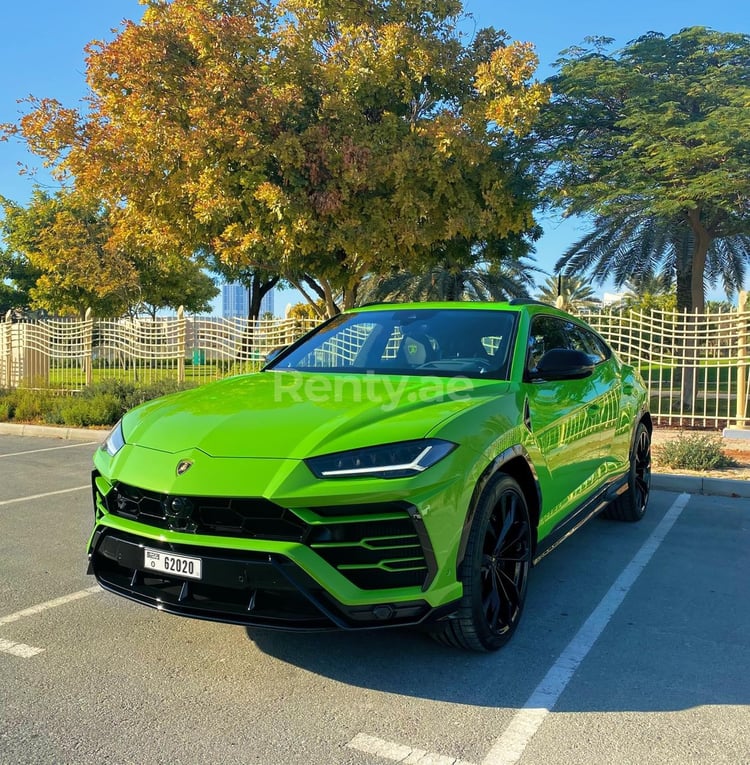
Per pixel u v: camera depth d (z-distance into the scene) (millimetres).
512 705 2957
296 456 2955
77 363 15359
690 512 6441
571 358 3988
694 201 12734
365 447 2977
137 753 2600
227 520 2957
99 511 3463
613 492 5395
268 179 10469
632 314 11289
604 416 5062
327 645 3543
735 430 9867
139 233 12398
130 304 31891
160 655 3438
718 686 3139
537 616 3959
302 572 2789
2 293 38188
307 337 5062
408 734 2730
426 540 2924
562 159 13477
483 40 11906
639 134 13422
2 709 2920
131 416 3885
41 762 2541
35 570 4766
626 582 4539
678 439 8828
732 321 10602
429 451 3008
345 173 10062
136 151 10445
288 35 11203
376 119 11547
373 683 3145
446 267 14172
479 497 3189
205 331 13492
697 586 4465
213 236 11414
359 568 2891
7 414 13836
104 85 10352
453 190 11008
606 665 3342
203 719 2840
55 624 3834
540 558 3926
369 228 10398
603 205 13047
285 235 10203
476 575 3168
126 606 4102
